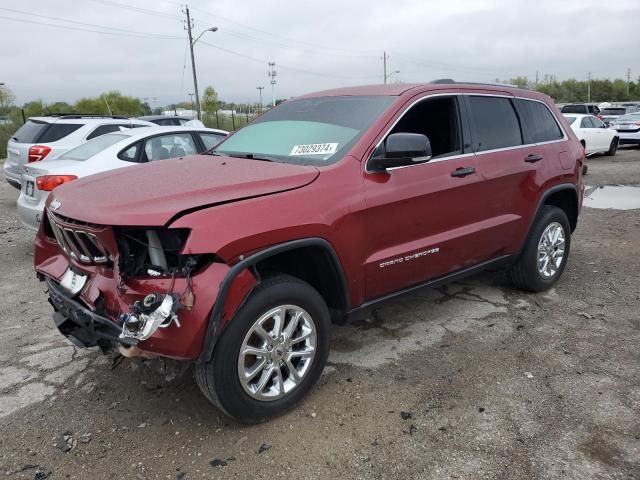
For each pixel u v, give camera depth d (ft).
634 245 22.29
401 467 8.96
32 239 25.04
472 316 15.07
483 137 14.23
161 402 10.91
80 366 12.42
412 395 11.07
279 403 10.11
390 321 14.76
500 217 14.55
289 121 13.57
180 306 8.58
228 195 9.41
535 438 9.64
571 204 17.60
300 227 9.83
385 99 12.67
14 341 13.82
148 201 9.08
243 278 9.05
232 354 9.20
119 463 9.14
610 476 8.68
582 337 13.69
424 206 12.30
